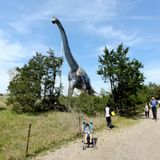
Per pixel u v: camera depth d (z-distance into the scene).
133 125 21.06
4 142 14.67
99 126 19.86
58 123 20.20
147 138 15.52
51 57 29.52
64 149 13.19
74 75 33.72
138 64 27.05
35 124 20.56
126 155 11.81
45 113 26.25
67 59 34.03
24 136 16.20
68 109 25.83
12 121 22.22
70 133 16.58
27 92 28.08
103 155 11.91
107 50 27.12
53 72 29.45
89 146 13.68
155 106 24.89
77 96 27.08
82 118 21.59
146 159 11.15
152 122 23.02
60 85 29.52
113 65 27.12
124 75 26.62
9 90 28.95
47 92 28.95
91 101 25.48
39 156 12.02
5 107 31.28
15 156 11.85
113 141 14.84
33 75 28.77
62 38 34.19
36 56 29.33
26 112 27.75
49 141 14.63
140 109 33.66
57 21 33.53
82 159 11.38
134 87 27.16
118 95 27.77
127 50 27.11
